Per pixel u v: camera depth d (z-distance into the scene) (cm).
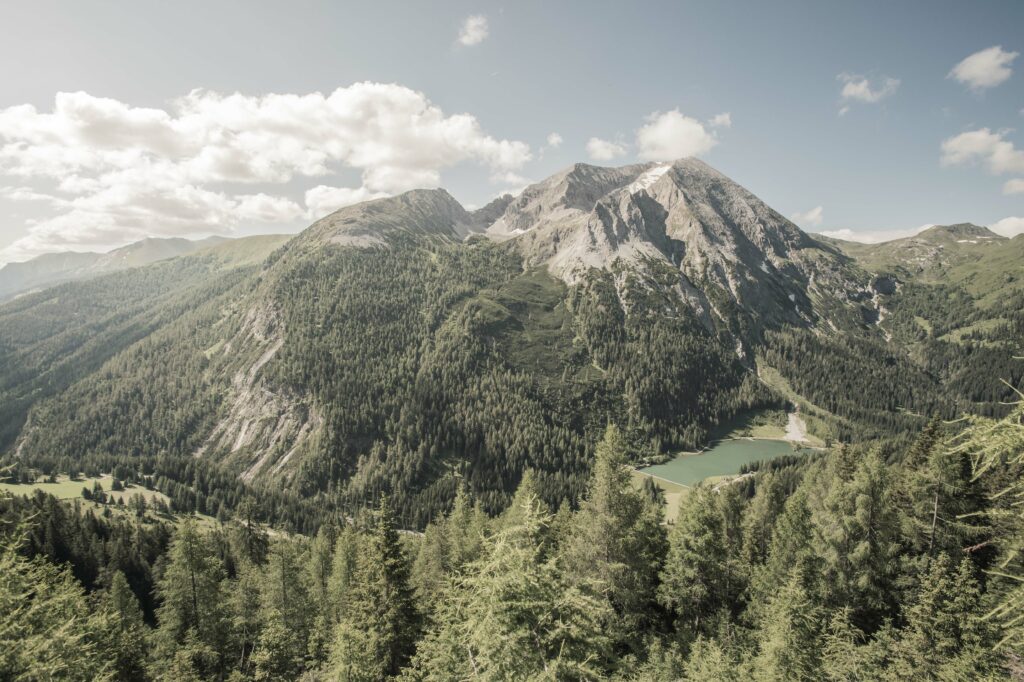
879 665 3266
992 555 3916
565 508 5944
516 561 1861
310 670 4866
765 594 4153
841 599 4084
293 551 7031
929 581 3400
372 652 3612
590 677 1916
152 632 5444
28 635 2472
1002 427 1112
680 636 3712
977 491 3969
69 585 3922
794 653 2988
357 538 6706
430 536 6431
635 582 3762
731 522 5791
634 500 3966
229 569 9306
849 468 6056
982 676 2833
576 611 1977
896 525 4162
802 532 4419
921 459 5450
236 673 4550
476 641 1830
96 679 2900
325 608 6425
